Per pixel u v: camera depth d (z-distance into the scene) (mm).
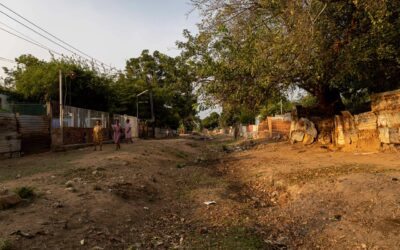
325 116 20297
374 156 12953
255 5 15531
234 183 12055
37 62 38812
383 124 14039
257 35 14844
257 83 16156
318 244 6199
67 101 29125
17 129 16500
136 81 51219
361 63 14531
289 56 13656
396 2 12047
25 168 12305
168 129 66875
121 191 8875
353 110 19531
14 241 5176
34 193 7625
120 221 7066
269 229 7105
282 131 35281
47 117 18875
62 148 18875
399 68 15297
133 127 37312
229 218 7711
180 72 18625
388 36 12789
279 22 14227
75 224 6301
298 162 13875
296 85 19094
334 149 17219
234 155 22062
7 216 6207
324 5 12734
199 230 6922
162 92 53938
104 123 27391
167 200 9492
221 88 16781
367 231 6129
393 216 6371
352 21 14195
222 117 19750
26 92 29016
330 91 19953
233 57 15953
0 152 15203
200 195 9836
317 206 7773
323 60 14398
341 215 7055
